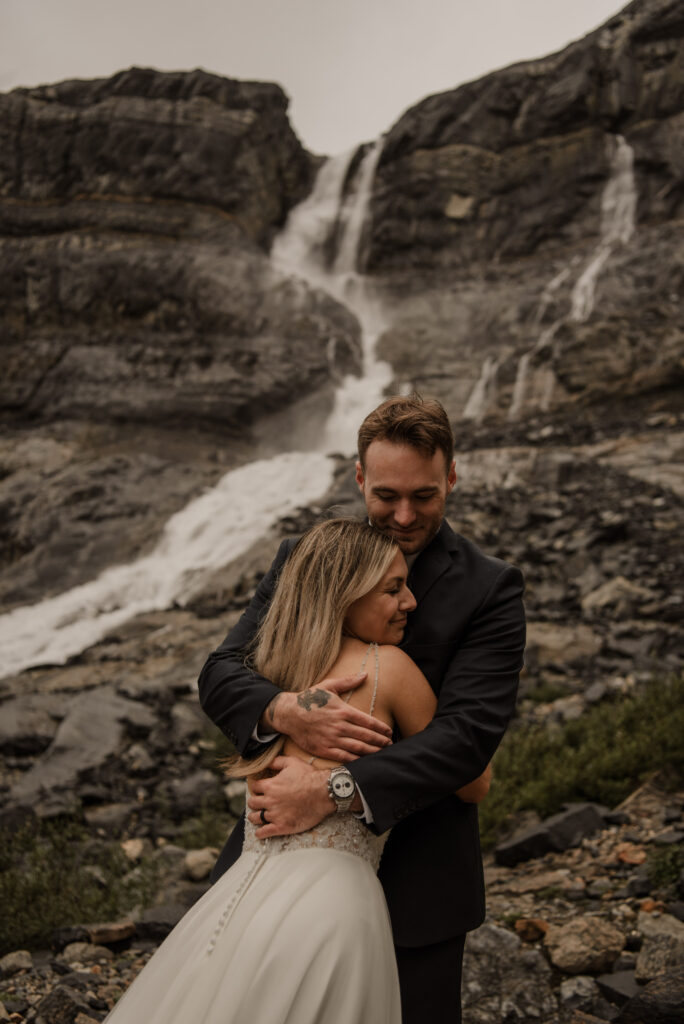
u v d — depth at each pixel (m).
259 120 28.17
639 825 4.62
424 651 2.23
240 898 1.97
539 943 3.63
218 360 23.11
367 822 1.97
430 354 24.33
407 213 27.75
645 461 15.51
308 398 22.92
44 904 4.35
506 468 15.95
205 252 25.12
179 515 16.33
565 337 21.61
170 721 7.40
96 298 24.52
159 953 2.02
